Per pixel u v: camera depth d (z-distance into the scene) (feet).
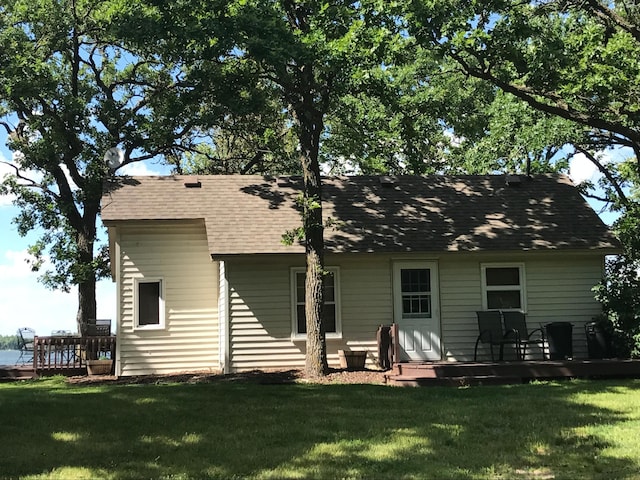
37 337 51.65
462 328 51.24
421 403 32.24
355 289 50.75
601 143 71.72
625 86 41.96
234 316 48.88
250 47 39.75
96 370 51.16
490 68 44.06
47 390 40.14
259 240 49.11
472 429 26.12
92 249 78.43
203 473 20.18
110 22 48.21
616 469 20.17
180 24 42.91
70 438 24.82
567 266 52.49
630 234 52.39
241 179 57.06
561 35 53.42
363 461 21.45
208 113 65.31
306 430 26.11
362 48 39.96
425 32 40.68
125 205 51.62
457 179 60.13
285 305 49.52
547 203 56.80
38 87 68.08
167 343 50.88
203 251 52.19
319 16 40.96
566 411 29.84
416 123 53.83
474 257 51.85
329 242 49.88
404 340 50.62
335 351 49.90
